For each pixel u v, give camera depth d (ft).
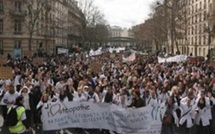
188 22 305.12
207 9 269.64
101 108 41.88
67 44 397.39
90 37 346.95
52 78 62.54
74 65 87.10
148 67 82.33
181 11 269.44
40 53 180.86
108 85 49.11
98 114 41.86
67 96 45.32
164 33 250.37
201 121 42.78
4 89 51.21
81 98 45.50
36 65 93.25
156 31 270.26
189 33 319.06
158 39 278.67
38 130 46.26
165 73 73.15
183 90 50.37
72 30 426.51
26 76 60.44
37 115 46.85
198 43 295.28
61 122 41.04
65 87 48.37
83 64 94.58
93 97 46.16
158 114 40.37
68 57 151.12
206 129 43.11
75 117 41.50
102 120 41.93
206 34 273.13
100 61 107.86
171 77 64.85
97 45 417.28
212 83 52.06
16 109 33.99
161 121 40.29
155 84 51.90
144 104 43.88
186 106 43.14
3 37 217.36
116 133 44.06
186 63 100.53
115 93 47.98
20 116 33.86
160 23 245.45
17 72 65.82
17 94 45.39
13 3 219.41
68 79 59.31
